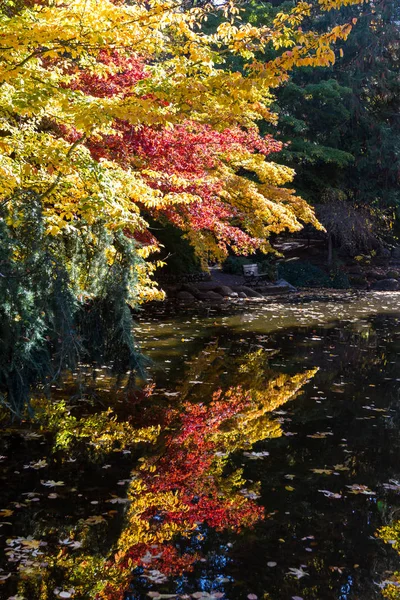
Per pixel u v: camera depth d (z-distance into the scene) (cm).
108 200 605
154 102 507
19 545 402
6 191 576
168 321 1338
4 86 575
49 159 623
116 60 843
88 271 633
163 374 852
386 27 2514
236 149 1080
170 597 354
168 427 641
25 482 494
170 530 432
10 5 643
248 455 573
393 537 431
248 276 2111
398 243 2934
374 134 2550
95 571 378
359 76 2514
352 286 2320
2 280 531
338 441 617
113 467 533
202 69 526
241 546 414
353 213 2425
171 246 1922
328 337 1206
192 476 523
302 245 2794
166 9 490
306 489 505
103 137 860
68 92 531
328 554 407
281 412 706
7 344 538
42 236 580
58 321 570
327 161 2330
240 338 1159
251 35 505
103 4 493
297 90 2291
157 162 909
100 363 641
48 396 597
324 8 491
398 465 558
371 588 370
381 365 966
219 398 754
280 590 366
